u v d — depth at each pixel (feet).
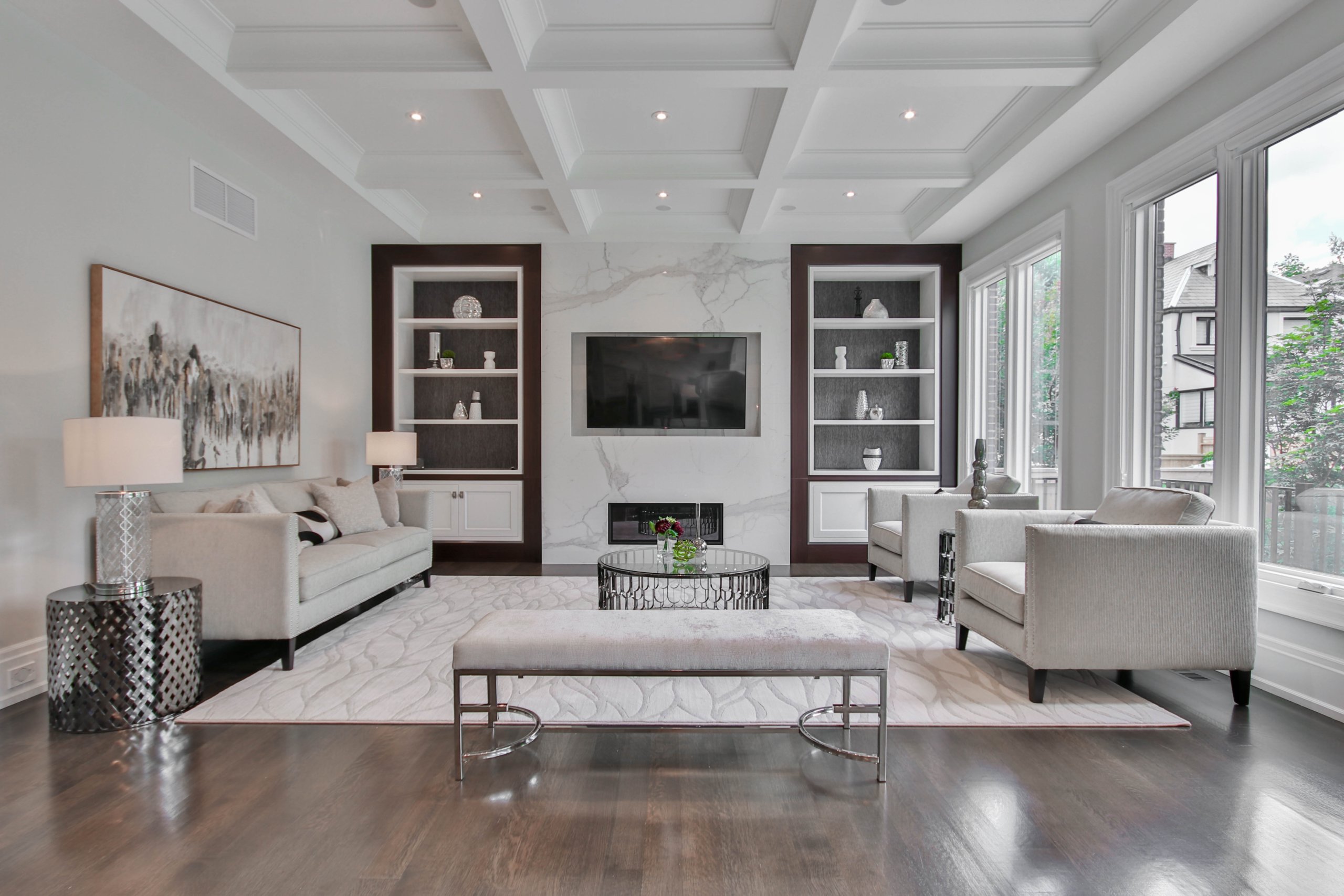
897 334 20.21
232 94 10.44
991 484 14.03
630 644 6.52
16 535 8.57
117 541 8.13
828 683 9.15
